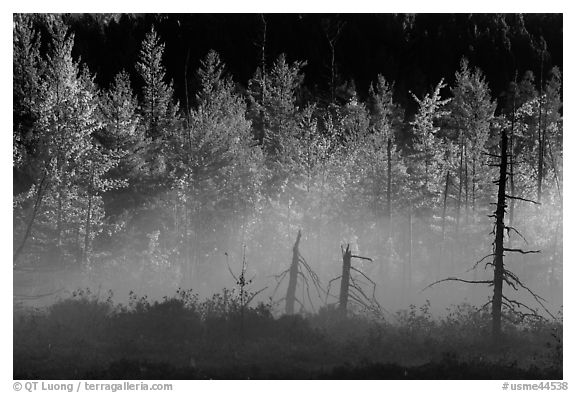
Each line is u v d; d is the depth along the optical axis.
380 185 58.84
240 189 59.03
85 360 22.38
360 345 25.91
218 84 80.44
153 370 20.94
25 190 51.62
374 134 68.12
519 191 62.22
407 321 30.17
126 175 54.25
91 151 49.34
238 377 20.91
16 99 65.12
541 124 68.69
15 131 58.03
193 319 27.33
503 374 21.78
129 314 27.84
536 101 68.75
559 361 24.00
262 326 27.22
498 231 26.48
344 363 22.78
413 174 60.91
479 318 30.38
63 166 47.00
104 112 55.62
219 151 58.50
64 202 47.78
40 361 21.94
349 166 61.41
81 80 66.31
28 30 74.81
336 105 91.94
